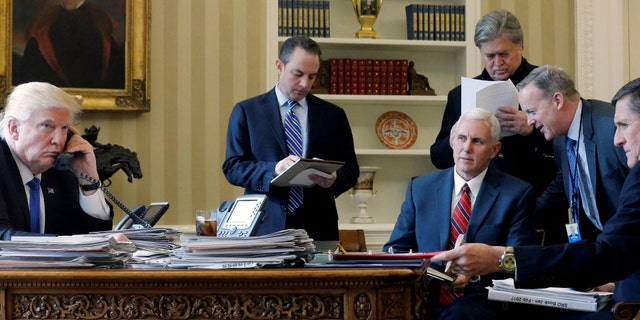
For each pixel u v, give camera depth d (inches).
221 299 105.5
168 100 243.0
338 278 104.4
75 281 105.0
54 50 236.7
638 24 253.3
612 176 149.9
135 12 239.8
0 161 136.9
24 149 139.3
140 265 116.0
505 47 181.8
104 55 238.2
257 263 109.7
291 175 161.2
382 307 105.7
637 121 122.2
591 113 154.5
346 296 105.2
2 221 130.0
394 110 261.1
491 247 113.3
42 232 143.6
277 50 247.3
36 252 109.7
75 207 147.2
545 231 180.7
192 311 105.3
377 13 253.6
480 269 113.0
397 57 261.6
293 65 174.9
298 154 177.3
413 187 154.3
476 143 147.1
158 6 243.3
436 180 152.3
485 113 148.6
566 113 156.1
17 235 125.0
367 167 250.7
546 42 257.1
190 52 244.2
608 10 253.8
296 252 112.0
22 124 138.9
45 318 106.2
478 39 184.7
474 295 138.2
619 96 124.7
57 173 147.6
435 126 263.0
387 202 259.9
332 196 179.2
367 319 105.0
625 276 112.8
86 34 238.1
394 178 260.8
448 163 187.5
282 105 180.1
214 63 245.1
